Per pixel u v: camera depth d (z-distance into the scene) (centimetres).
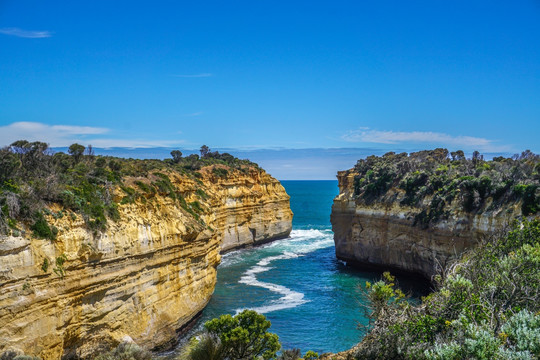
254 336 2461
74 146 3803
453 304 1661
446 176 5891
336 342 3638
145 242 3338
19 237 2397
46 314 2486
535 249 1975
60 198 2795
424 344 1555
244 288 5369
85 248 2759
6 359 2167
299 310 4459
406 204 6100
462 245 4969
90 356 2831
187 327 3834
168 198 3984
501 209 4609
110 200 3188
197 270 4072
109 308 2947
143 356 2795
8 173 2678
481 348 1234
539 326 1295
